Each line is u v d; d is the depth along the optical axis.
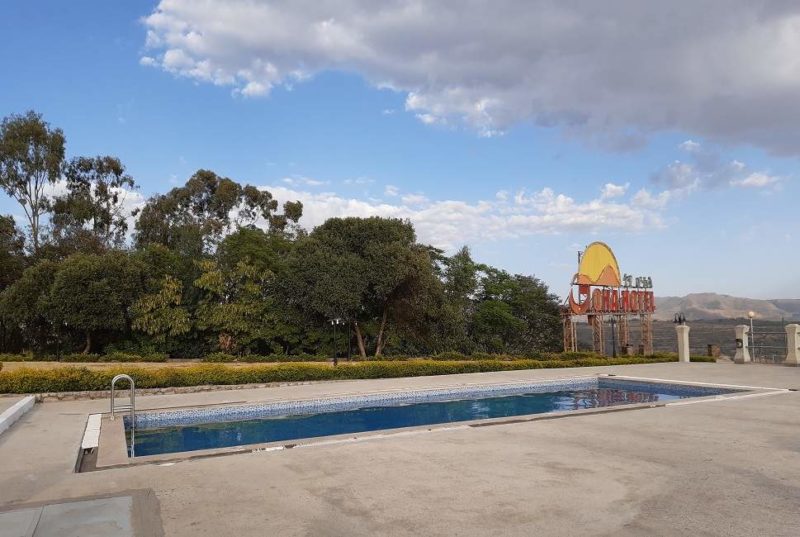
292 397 13.66
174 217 42.47
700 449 7.01
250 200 48.16
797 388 13.90
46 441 8.18
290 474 5.95
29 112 34.16
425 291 27.58
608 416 9.88
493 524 4.27
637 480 5.52
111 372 14.28
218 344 27.16
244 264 28.19
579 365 23.58
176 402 12.83
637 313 30.83
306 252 27.38
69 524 4.38
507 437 7.96
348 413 13.37
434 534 4.08
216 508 4.79
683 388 15.76
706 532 4.05
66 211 36.00
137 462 6.69
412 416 13.20
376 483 5.53
